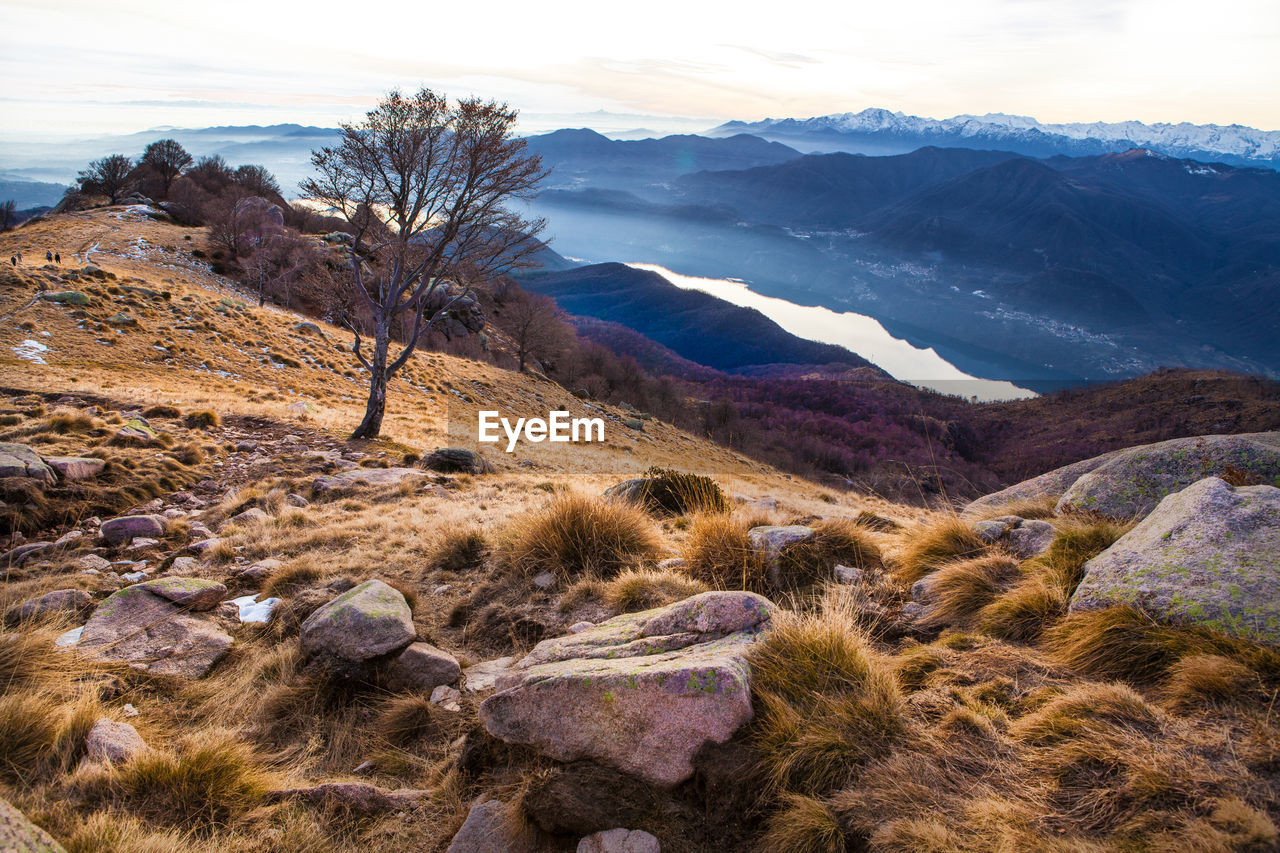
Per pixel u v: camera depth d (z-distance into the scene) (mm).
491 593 6258
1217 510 3918
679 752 3143
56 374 21594
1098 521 5539
